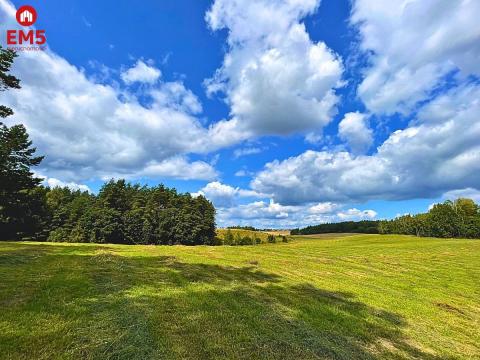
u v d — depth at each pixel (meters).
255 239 103.69
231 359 7.22
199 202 83.50
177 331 8.42
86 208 74.75
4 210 40.81
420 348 9.55
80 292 11.08
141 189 87.62
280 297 13.10
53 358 6.59
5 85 21.28
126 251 24.36
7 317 8.36
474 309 14.76
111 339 7.57
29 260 16.89
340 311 11.97
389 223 129.50
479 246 42.97
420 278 21.34
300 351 8.05
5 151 32.16
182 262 19.75
